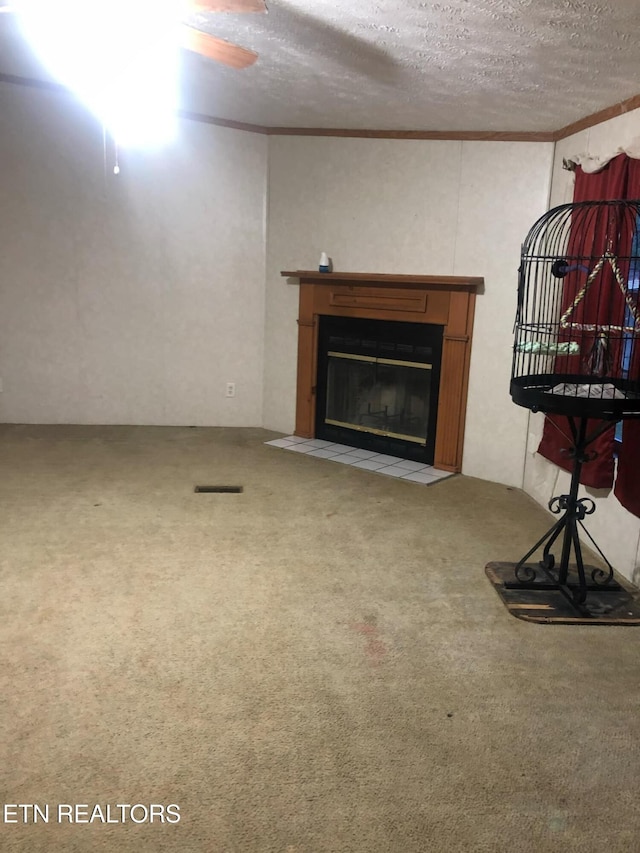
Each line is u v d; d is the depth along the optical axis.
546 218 3.05
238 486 3.97
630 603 2.68
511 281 4.08
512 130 3.95
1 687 2.03
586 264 3.29
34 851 1.49
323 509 3.66
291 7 2.39
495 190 4.09
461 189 4.20
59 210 4.74
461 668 2.24
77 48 3.32
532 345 2.82
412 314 4.42
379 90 3.44
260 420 5.32
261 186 4.97
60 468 4.15
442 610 2.61
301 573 2.88
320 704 2.03
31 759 1.75
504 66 2.82
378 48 2.77
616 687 2.16
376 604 2.64
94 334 5.01
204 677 2.13
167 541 3.15
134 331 5.06
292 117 4.39
